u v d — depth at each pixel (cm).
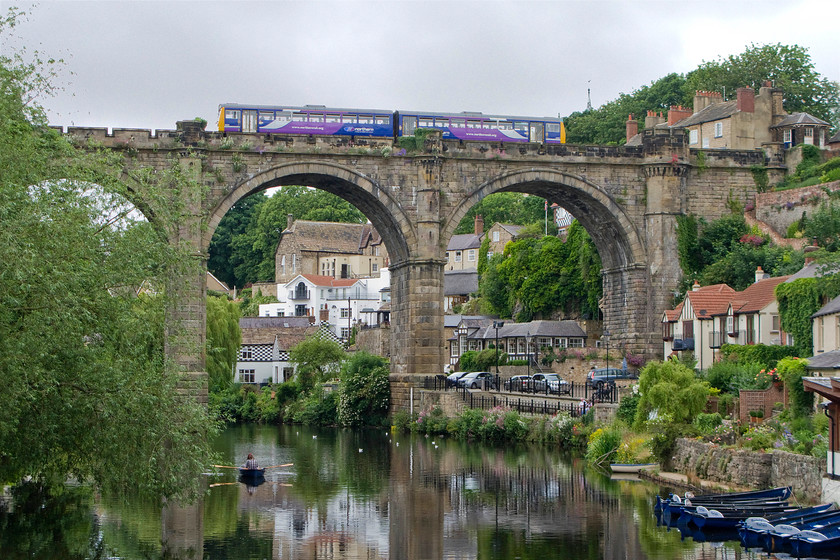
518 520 4934
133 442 3978
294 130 8475
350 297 15962
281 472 6556
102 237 4066
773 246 8694
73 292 3806
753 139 10656
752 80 12938
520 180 8612
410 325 8538
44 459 4109
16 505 5297
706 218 9025
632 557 4172
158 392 4094
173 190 4662
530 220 15712
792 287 6550
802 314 6475
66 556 4200
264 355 13688
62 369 3869
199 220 5309
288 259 17488
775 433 5291
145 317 4194
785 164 9225
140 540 4534
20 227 3625
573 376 9812
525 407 8112
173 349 4700
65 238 3797
